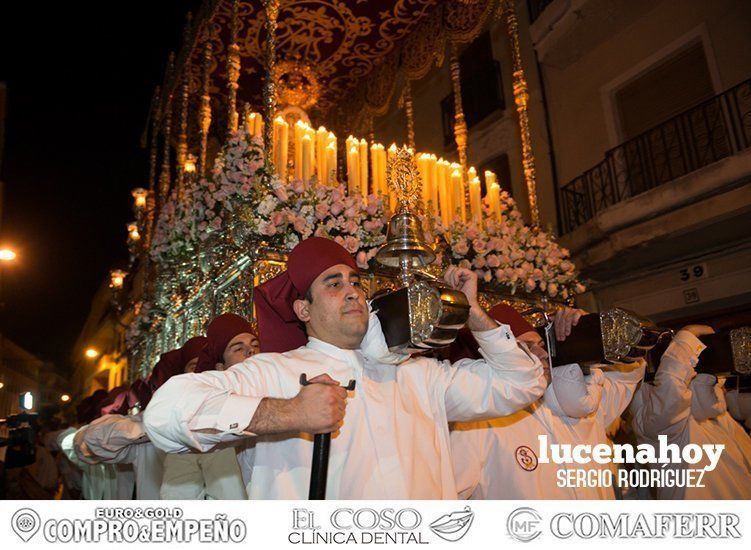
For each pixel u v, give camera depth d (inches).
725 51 306.8
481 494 116.2
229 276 155.2
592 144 369.7
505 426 118.3
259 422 64.5
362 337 81.0
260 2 222.8
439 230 169.0
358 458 74.1
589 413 118.0
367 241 150.4
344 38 252.4
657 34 339.9
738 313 296.2
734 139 293.7
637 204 305.1
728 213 272.8
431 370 89.9
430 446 80.0
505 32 437.7
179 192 226.4
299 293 86.6
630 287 342.6
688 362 130.0
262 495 74.3
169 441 66.0
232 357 124.7
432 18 243.8
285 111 244.4
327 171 172.7
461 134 227.6
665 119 333.7
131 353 287.1
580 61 383.6
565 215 376.8
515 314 125.3
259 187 142.4
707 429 147.3
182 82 257.6
